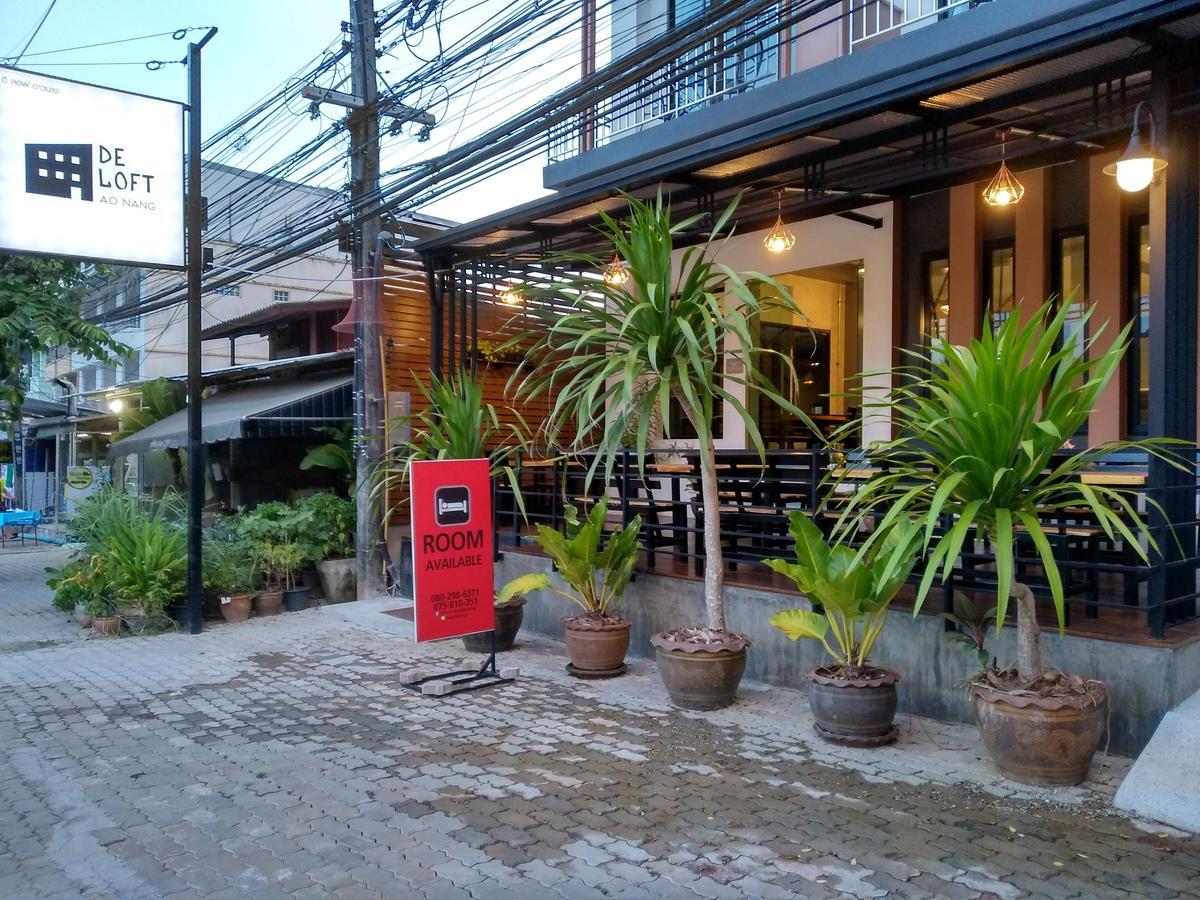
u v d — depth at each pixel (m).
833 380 11.51
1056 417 4.27
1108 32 4.88
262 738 5.61
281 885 3.67
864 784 4.62
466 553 6.71
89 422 19.98
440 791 4.65
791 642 6.37
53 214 8.48
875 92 5.95
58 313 11.91
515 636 8.01
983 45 5.36
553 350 6.26
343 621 9.52
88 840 4.14
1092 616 5.37
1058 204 8.53
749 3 7.06
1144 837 3.94
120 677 7.27
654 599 7.33
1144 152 4.87
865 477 6.14
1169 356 5.04
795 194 8.53
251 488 13.54
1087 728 4.41
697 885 3.59
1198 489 5.07
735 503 7.48
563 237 9.78
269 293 22.92
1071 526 5.41
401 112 10.20
